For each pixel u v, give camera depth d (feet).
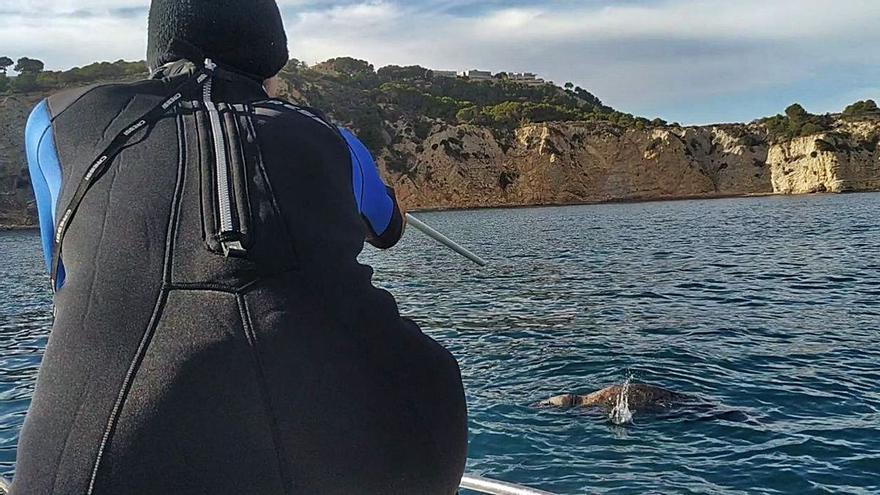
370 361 5.51
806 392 35.29
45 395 5.04
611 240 139.95
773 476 25.67
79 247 5.35
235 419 4.95
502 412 33.01
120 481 4.76
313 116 6.30
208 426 4.90
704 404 33.32
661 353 44.09
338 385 5.29
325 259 5.54
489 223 204.95
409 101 358.43
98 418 4.86
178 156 5.56
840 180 293.02
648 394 33.55
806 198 270.46
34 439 4.95
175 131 5.68
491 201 295.69
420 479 5.57
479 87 482.69
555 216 228.02
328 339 5.35
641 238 142.20
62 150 5.73
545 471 26.61
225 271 5.18
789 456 27.30
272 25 6.51
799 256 101.14
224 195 5.35
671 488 24.98
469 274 92.53
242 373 5.01
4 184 256.32
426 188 292.61
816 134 302.86
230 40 6.29
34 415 5.04
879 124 309.83
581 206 287.48
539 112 362.94
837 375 38.34
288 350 5.15
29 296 88.02
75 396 4.94
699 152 312.71
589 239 143.84
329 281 5.50
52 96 6.20
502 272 93.56
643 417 31.65
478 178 296.92
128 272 5.15
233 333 5.06
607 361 42.34
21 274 117.60
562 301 67.26
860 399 34.01
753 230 151.53
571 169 299.99
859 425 30.37
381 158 294.66
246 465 4.94
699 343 46.96
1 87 288.92
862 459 26.86
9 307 77.97
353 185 6.27
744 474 25.91
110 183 5.47
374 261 115.34
